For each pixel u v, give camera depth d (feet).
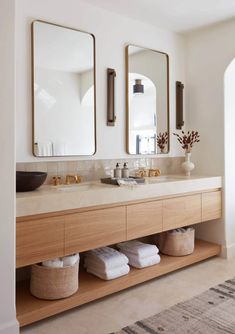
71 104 8.95
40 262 7.09
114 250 8.82
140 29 10.46
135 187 8.40
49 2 8.45
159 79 11.09
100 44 9.49
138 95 10.50
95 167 9.53
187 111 11.98
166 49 11.26
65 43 8.77
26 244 6.51
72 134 9.00
